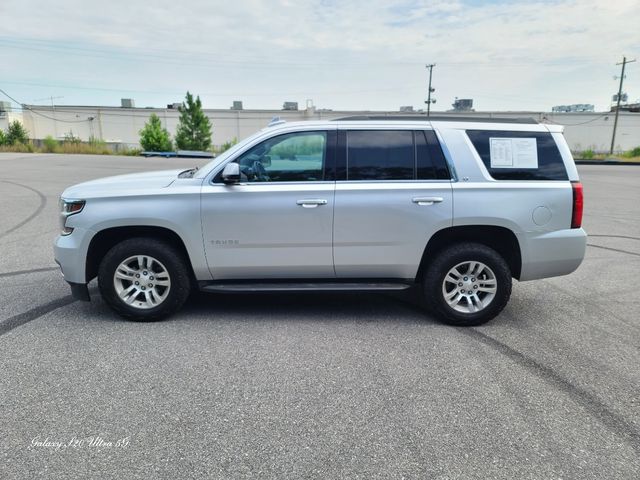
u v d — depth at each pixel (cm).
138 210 446
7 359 386
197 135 5722
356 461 271
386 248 458
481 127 466
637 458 276
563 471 264
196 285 484
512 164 460
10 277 608
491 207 451
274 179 454
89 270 466
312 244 455
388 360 395
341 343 427
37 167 2275
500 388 353
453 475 260
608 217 1141
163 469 262
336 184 451
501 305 467
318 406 325
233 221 449
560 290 594
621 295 573
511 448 284
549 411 323
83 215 448
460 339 441
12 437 287
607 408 328
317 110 6525
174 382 354
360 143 457
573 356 407
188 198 448
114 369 372
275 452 277
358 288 466
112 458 270
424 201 449
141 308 465
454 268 462
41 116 6656
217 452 276
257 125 6581
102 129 6681
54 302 520
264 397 335
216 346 416
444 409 324
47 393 336
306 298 552
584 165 3350
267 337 438
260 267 462
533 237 458
